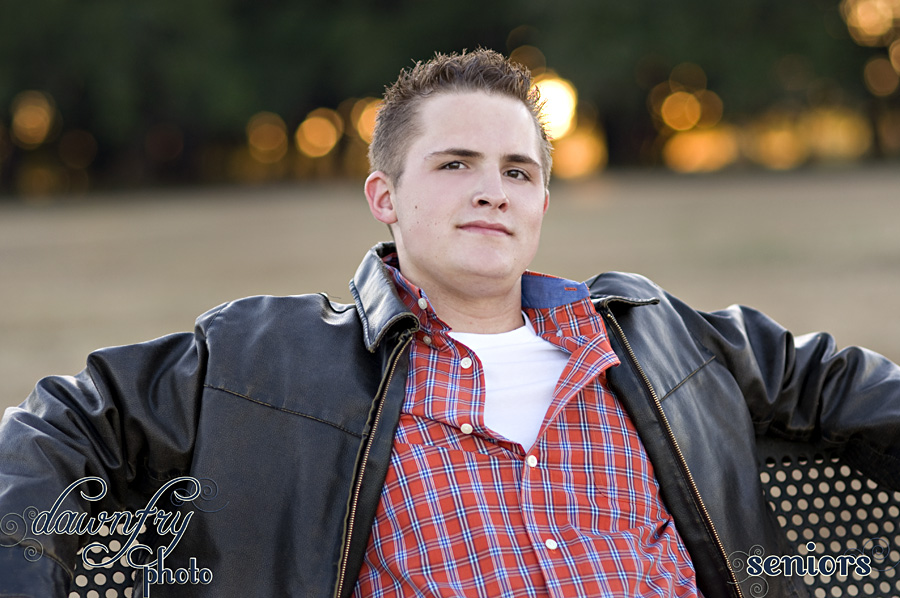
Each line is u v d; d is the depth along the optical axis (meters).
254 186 83.75
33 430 3.33
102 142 81.19
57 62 72.94
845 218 36.91
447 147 3.91
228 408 3.52
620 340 3.96
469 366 3.78
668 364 3.98
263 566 3.40
